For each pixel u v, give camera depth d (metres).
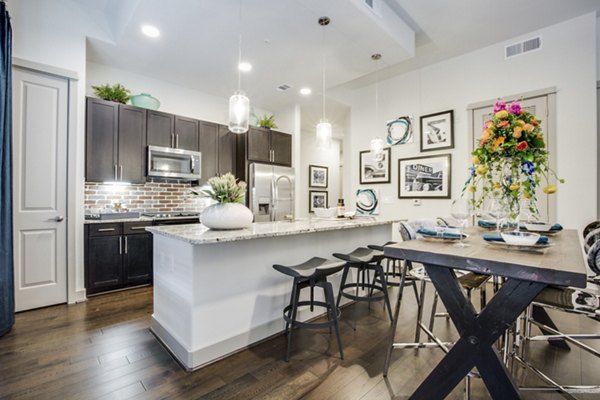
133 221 3.42
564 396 1.56
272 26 2.94
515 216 1.69
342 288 2.54
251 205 4.64
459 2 3.00
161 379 1.71
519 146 1.60
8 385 1.64
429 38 3.67
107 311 2.75
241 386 1.65
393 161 4.81
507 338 1.70
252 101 5.24
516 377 1.73
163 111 4.36
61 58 2.98
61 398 1.54
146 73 4.09
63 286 2.95
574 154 3.27
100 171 3.41
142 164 3.76
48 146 2.89
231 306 2.01
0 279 2.23
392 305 2.94
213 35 3.11
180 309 1.94
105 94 3.54
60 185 2.96
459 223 2.36
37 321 2.51
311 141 7.67
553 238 1.87
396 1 2.99
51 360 1.90
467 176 4.02
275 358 1.95
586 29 3.22
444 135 4.23
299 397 1.56
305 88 4.63
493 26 3.43
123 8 2.98
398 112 4.77
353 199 5.34
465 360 1.30
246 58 3.61
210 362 1.88
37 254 2.82
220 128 4.64
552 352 2.02
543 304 1.46
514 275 1.11
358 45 3.27
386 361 1.76
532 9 3.12
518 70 3.64
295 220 3.06
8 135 2.34
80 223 3.07
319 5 2.60
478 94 3.95
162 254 2.21
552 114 3.40
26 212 2.77
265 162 4.96
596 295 1.56
